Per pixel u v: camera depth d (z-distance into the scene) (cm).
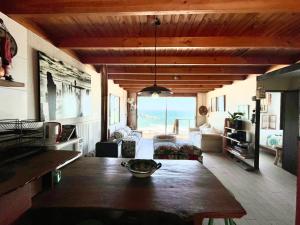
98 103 556
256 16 252
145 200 141
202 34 310
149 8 205
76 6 209
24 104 221
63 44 323
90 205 133
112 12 208
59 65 326
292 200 320
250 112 572
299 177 196
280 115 520
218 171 469
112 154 448
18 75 211
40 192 152
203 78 634
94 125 520
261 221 260
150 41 319
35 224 161
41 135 210
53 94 307
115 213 182
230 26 282
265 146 593
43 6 211
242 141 570
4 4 211
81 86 416
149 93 369
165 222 160
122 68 543
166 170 210
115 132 639
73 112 377
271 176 433
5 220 100
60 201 138
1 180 117
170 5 204
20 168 144
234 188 367
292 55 416
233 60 424
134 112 1083
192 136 849
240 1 201
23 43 219
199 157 417
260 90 480
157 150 421
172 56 428
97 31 302
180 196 148
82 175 190
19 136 178
